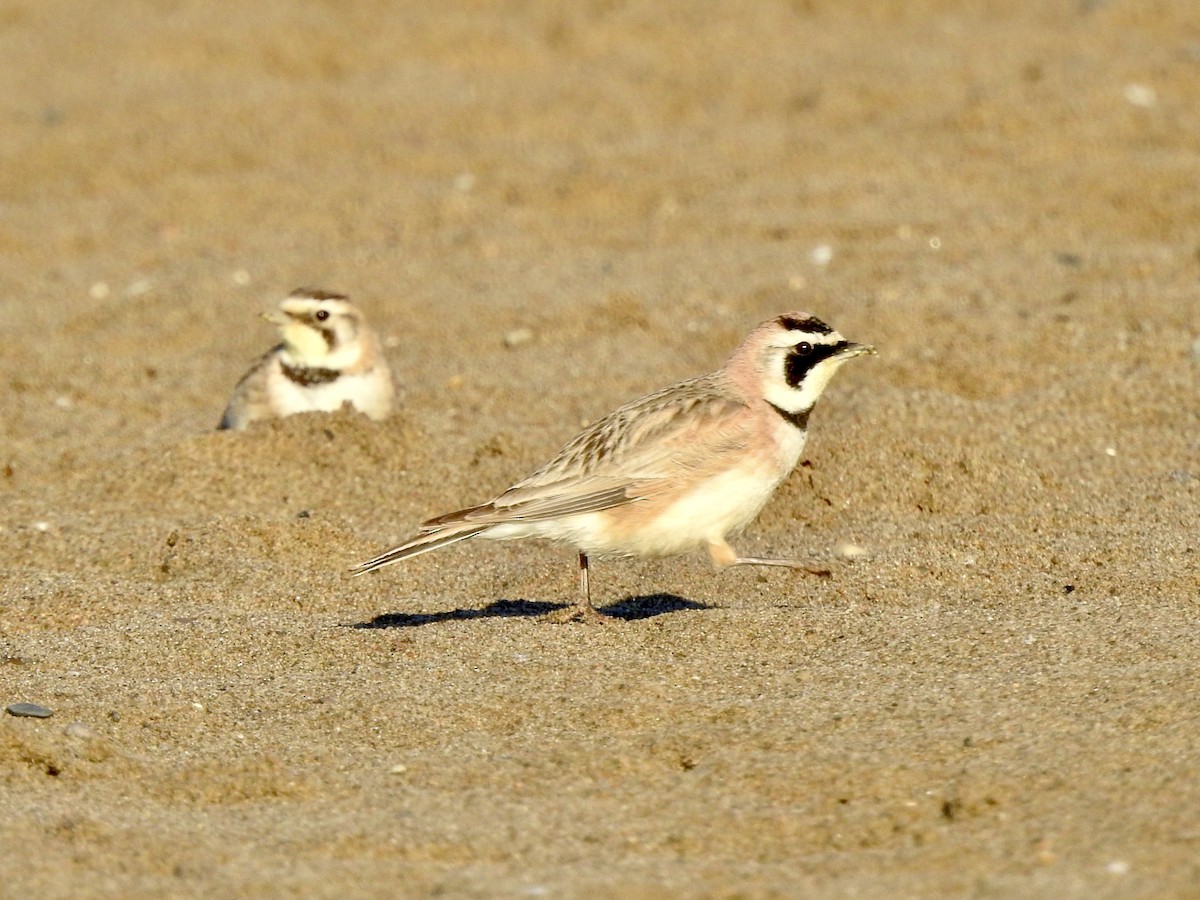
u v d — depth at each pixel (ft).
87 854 26.43
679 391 36.27
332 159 81.76
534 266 67.92
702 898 24.38
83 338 62.23
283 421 48.70
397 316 63.16
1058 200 70.38
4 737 30.68
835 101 84.07
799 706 31.24
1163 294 59.16
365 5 103.71
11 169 81.05
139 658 35.47
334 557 41.86
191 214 75.87
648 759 29.60
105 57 96.27
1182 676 31.22
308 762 30.14
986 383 52.60
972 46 90.68
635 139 81.92
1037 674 31.96
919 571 39.17
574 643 34.86
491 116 86.02
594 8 101.19
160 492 46.06
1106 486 44.68
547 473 35.32
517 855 26.20
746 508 35.60
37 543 42.83
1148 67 83.92
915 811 27.17
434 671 33.81
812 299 61.26
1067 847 25.49
